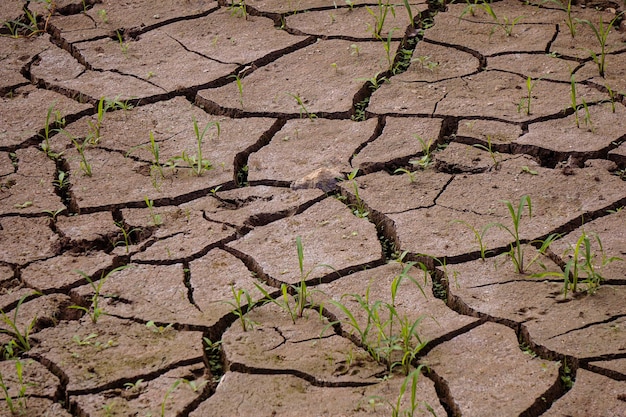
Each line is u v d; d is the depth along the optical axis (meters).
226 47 7.73
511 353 4.59
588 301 4.89
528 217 5.61
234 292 4.82
